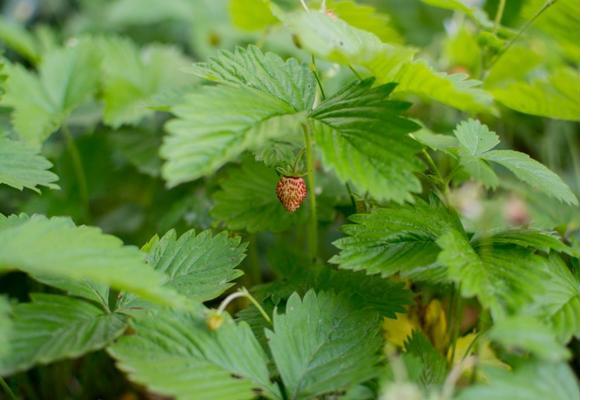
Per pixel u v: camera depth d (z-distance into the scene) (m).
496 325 0.42
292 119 0.45
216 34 0.72
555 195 0.46
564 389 0.42
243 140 0.43
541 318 0.44
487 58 0.55
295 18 0.45
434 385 0.45
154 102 0.52
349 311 0.46
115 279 0.42
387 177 0.43
